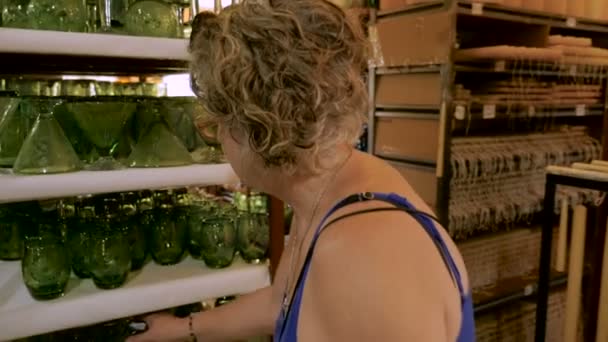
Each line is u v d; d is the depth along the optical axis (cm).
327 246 61
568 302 186
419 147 237
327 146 68
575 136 276
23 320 87
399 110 246
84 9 94
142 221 112
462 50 224
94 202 107
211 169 100
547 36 242
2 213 115
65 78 132
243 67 64
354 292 56
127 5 100
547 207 177
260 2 65
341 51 66
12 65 117
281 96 63
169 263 112
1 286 99
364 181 70
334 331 57
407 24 230
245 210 116
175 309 117
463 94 226
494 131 272
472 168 229
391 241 59
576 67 254
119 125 100
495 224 253
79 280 101
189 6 109
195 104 109
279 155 66
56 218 104
